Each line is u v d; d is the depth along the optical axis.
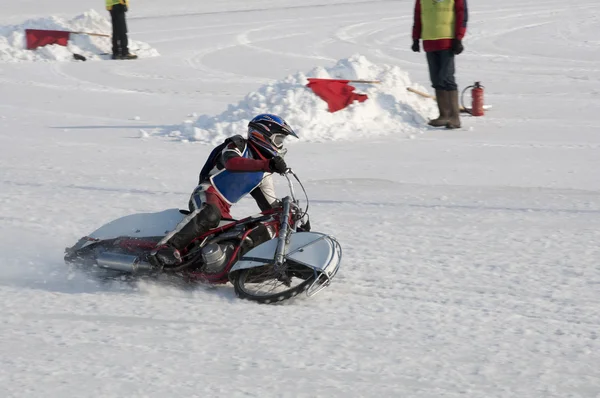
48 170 17.94
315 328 9.14
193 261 10.50
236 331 9.02
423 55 38.41
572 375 7.95
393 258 11.83
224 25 50.94
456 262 11.65
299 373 7.95
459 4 21.95
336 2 62.16
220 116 22.56
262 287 10.60
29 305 9.90
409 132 22.45
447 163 18.39
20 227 13.52
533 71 33.56
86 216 14.25
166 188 16.28
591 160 18.44
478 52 39.06
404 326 9.22
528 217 14.05
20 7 59.38
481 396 7.49
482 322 9.37
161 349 8.52
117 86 31.25
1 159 19.12
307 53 39.47
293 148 20.36
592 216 14.06
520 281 10.83
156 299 10.13
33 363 8.14
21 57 38.81
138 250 10.71
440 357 8.36
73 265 11.11
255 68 35.38
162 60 38.22
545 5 57.69
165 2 63.06
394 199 15.33
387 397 7.46
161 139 21.66
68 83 31.97
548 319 9.46
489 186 16.25
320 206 14.89
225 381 7.75
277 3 62.22
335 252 10.00
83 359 8.24
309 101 22.34
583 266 11.43
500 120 23.97
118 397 7.39
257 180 10.42
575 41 41.88
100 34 40.84
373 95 23.44
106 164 18.56
